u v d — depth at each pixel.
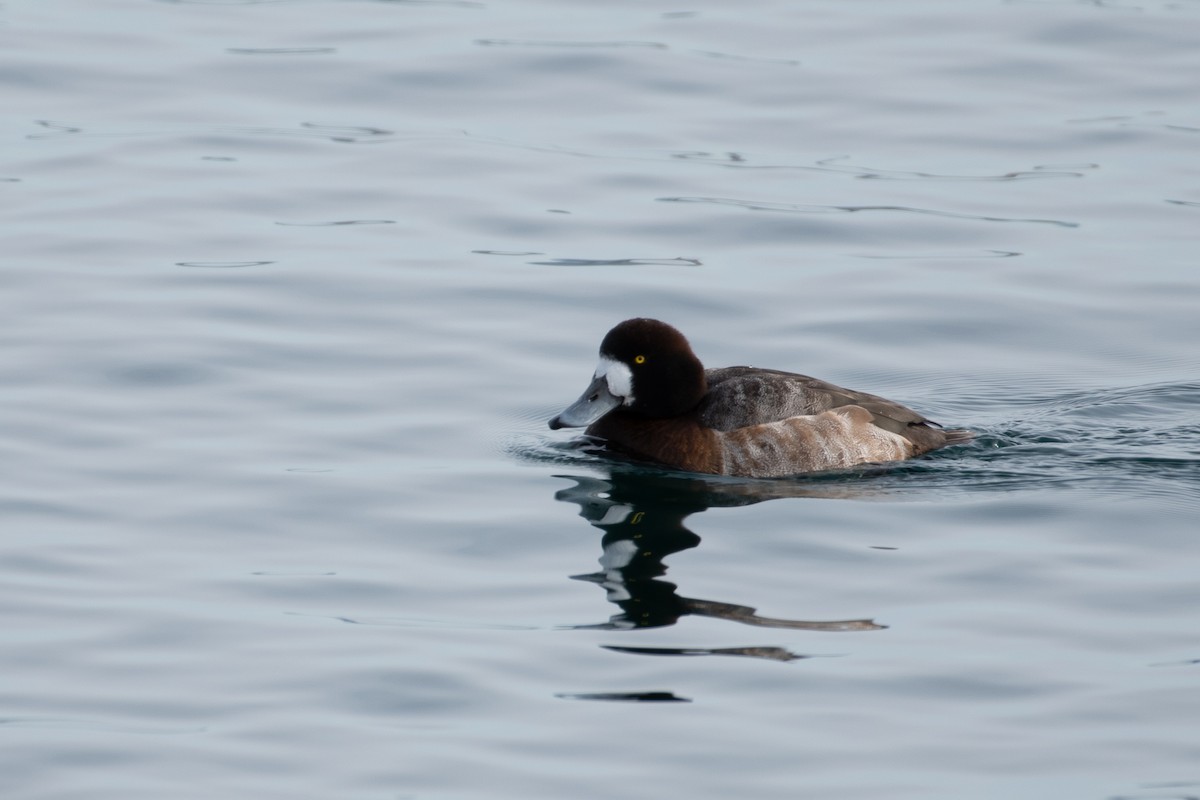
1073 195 17.95
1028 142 19.33
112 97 20.64
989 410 13.65
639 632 9.72
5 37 22.45
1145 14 23.20
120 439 12.53
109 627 9.67
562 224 17.33
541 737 8.58
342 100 20.70
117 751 8.41
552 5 24.19
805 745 8.50
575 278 16.06
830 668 9.29
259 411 13.19
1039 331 15.10
